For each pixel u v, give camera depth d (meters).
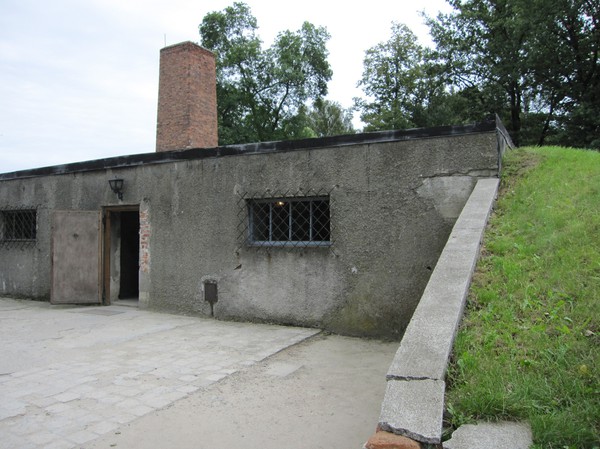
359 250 6.55
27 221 10.95
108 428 3.52
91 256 9.41
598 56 20.80
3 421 3.65
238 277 7.65
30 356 5.55
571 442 2.17
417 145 6.26
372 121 28.33
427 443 2.18
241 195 7.66
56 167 10.09
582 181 5.83
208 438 3.36
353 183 6.64
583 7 20.03
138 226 10.66
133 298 10.14
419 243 6.19
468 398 2.48
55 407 3.93
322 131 45.69
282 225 7.47
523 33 21.58
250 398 4.12
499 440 2.19
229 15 28.75
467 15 24.44
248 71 29.00
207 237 8.02
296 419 3.67
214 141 11.89
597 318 3.17
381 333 6.34
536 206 5.41
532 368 2.78
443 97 27.11
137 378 4.68
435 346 2.82
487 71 24.05
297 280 7.05
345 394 4.20
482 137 5.94
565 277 3.83
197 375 4.76
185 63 11.22
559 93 21.30
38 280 10.36
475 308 3.61
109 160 9.26
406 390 2.47
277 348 5.79
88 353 5.67
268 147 7.38
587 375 2.61
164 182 8.59
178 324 7.41
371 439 2.25
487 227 5.15
